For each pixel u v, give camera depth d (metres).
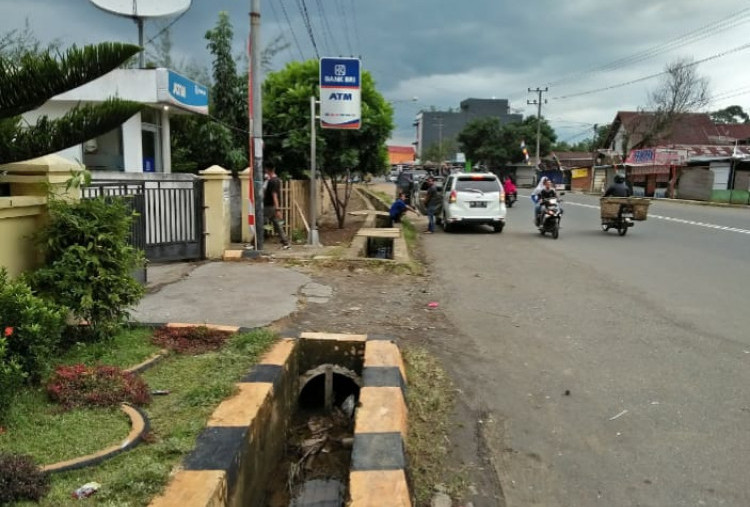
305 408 5.52
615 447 4.01
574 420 4.41
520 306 7.73
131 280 5.18
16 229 4.82
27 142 4.72
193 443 3.34
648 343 6.16
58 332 4.22
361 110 14.90
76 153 11.80
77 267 4.86
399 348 5.72
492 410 4.59
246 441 3.48
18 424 3.49
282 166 15.56
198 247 10.12
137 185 8.43
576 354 5.83
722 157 33.72
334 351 5.54
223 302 7.06
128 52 4.71
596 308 7.63
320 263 9.87
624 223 15.57
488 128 60.25
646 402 4.70
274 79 15.57
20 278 4.62
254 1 10.64
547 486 3.57
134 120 12.39
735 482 3.57
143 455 3.20
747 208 28.14
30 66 4.45
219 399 3.97
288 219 13.86
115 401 3.86
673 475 3.65
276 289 7.91
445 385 5.02
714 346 6.05
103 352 4.82
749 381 5.12
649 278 9.62
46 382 4.05
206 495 2.80
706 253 12.45
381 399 4.23
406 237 15.00
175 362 4.83
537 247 13.53
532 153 59.50
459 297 8.20
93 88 12.04
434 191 16.98
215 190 10.09
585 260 11.52
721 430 4.22
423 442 4.04
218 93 16.97
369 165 16.14
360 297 7.86
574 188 57.28
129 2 12.78
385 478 3.24
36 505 2.70
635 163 41.12
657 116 45.75
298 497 4.00
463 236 16.00
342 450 4.69
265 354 4.95
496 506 3.37
